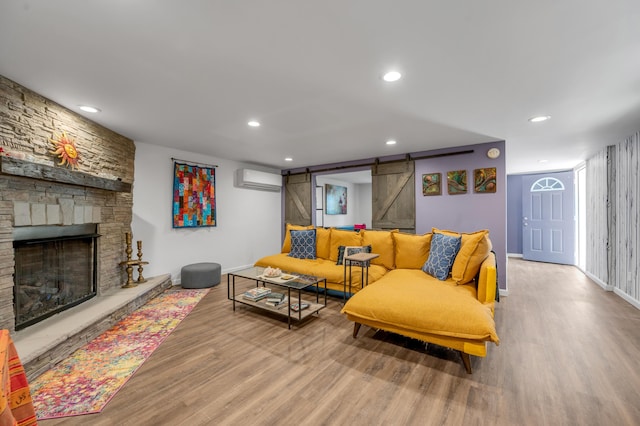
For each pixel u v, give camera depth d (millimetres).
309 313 2910
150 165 4105
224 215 5215
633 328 2773
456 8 1369
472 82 2162
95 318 2543
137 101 2525
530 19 1449
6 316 2111
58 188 2623
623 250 3801
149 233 4090
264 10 1385
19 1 1292
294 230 4711
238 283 4516
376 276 3436
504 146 3898
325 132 3490
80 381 1914
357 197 10320
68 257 2873
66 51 1742
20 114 2189
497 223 3963
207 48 1726
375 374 2004
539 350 2340
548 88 2258
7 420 798
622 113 2805
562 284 4508
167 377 1965
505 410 1628
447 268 2945
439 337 2098
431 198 4461
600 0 1307
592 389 1815
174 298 3721
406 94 2387
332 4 1344
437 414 1598
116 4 1328
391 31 1559
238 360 2195
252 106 2650
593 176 4844
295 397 1754
